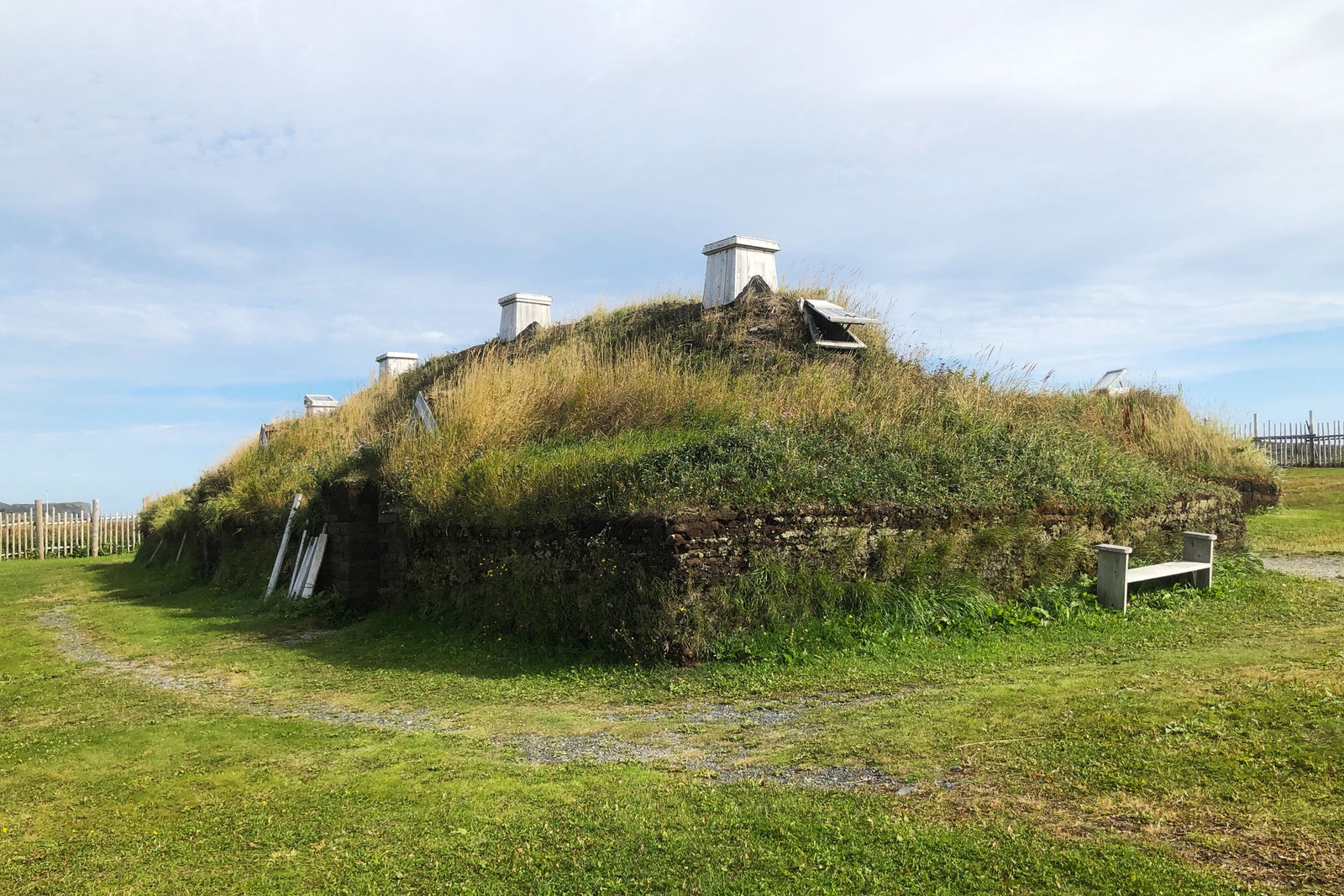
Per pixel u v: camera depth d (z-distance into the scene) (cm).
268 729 584
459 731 560
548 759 489
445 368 1914
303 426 1873
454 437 1074
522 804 409
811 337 1380
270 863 363
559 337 1700
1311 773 374
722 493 748
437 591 964
